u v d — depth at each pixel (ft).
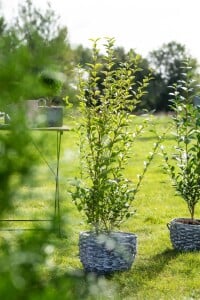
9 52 3.86
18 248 4.25
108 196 19.92
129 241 19.85
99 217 20.06
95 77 19.97
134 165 48.16
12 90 3.96
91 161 19.76
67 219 4.42
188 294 18.33
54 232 4.35
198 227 22.65
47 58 3.92
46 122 4.14
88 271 19.83
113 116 19.80
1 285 3.78
